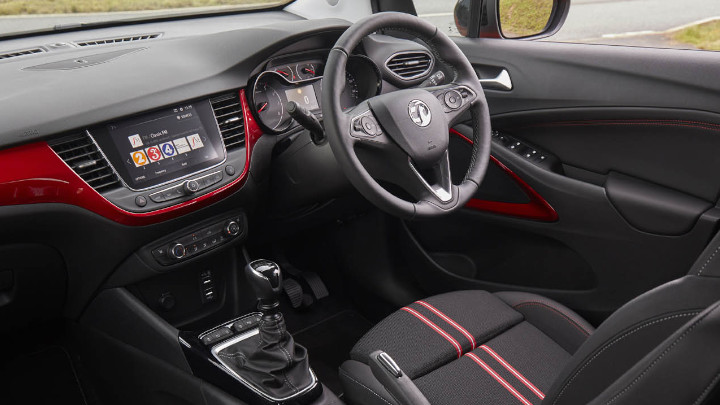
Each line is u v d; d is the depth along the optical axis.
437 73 1.88
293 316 2.17
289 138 1.71
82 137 1.38
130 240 1.48
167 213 1.48
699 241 1.58
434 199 1.44
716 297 0.68
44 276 1.49
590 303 1.79
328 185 1.65
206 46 1.68
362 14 2.36
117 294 1.57
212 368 1.46
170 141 1.49
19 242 1.37
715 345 0.64
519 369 1.29
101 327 1.64
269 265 1.40
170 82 1.50
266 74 1.64
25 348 1.88
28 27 1.88
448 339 1.36
